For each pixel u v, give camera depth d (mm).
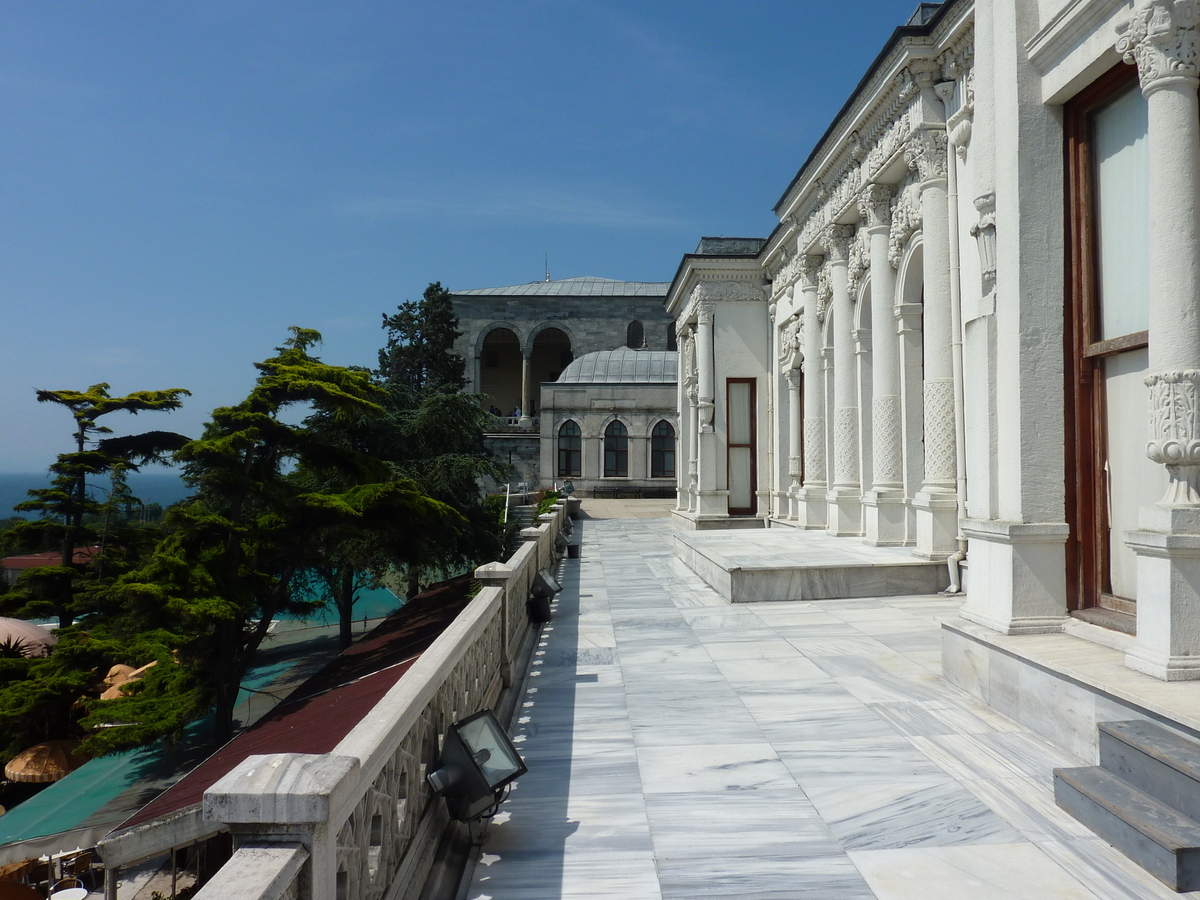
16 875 12281
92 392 28266
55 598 27000
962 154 11547
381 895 3182
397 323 62031
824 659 8273
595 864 4062
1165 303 4957
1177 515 4871
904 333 14328
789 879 3865
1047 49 6234
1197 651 4891
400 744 3539
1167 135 4980
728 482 25750
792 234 21000
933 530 12312
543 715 6613
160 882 11758
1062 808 4551
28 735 19969
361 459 22344
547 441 48406
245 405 20484
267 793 2309
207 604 17469
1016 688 5961
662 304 68062
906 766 5262
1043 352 6359
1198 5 4902
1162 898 3605
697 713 6574
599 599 12609
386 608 38000
